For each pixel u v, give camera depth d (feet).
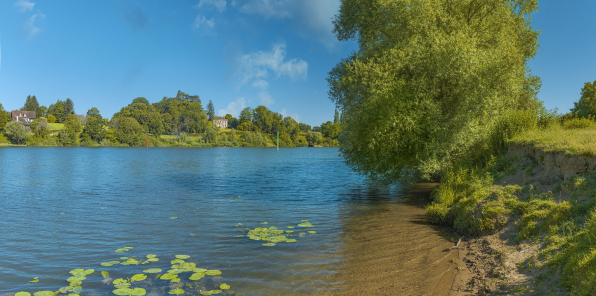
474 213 33.27
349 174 108.99
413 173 59.11
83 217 42.88
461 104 51.16
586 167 29.12
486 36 58.54
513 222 29.12
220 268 24.66
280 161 186.80
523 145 41.81
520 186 34.12
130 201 55.67
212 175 104.42
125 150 343.26
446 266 24.84
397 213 44.93
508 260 23.25
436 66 50.80
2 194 63.16
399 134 51.52
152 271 23.68
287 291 20.70
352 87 55.67
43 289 20.88
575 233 21.98
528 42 78.54
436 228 36.63
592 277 16.19
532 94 77.25
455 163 53.88
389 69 52.90
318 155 272.72
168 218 42.37
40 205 51.57
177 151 335.47
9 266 25.13
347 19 69.15
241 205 51.80
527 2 71.46
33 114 567.59
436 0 55.42
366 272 23.93
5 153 245.65
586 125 55.88
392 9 57.16
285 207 50.08
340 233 34.78
